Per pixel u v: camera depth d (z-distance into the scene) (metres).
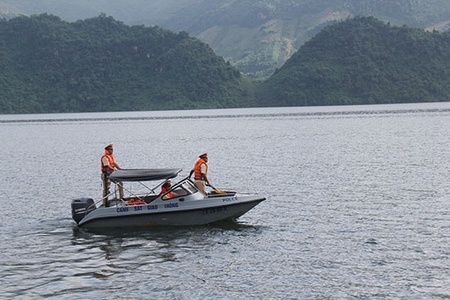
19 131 121.31
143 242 20.30
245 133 91.38
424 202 26.84
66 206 28.45
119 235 21.39
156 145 71.00
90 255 18.80
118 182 23.16
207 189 32.66
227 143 70.38
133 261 18.00
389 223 22.48
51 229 22.83
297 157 50.38
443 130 83.19
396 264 17.06
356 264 17.14
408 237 20.19
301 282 15.68
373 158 47.69
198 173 22.92
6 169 46.91
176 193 22.77
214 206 22.28
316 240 20.08
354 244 19.39
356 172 38.66
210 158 51.47
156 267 17.31
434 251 18.33
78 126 140.38
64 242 20.58
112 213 22.22
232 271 16.75
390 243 19.42
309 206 26.53
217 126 119.56
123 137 91.50
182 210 22.12
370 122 114.56
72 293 15.13
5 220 24.86
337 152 54.22
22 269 17.30
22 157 59.31
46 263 17.92
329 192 30.52
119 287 15.55
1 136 103.88
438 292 14.77
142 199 23.11
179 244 19.92
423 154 49.72
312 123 119.19
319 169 40.94
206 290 15.20
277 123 125.12
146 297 14.78
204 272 16.72
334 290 15.03
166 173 22.19
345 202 27.38
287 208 26.12
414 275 16.06
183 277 16.30
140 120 171.38
